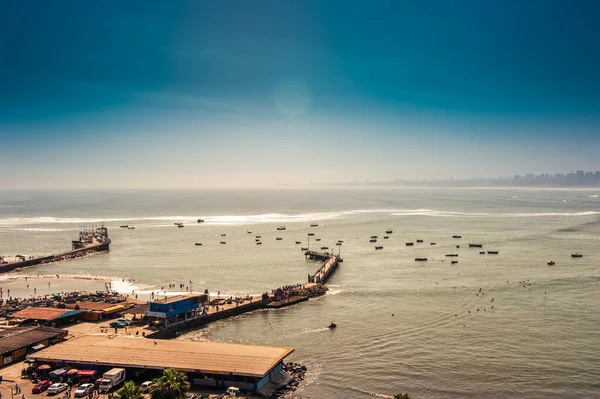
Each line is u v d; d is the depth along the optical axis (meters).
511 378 95.00
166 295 165.75
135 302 147.38
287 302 150.38
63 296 154.62
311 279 181.12
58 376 87.62
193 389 88.44
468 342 114.50
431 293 162.25
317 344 114.88
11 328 110.62
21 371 92.00
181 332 124.38
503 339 116.19
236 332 124.94
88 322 125.75
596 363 101.44
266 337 120.56
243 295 164.75
